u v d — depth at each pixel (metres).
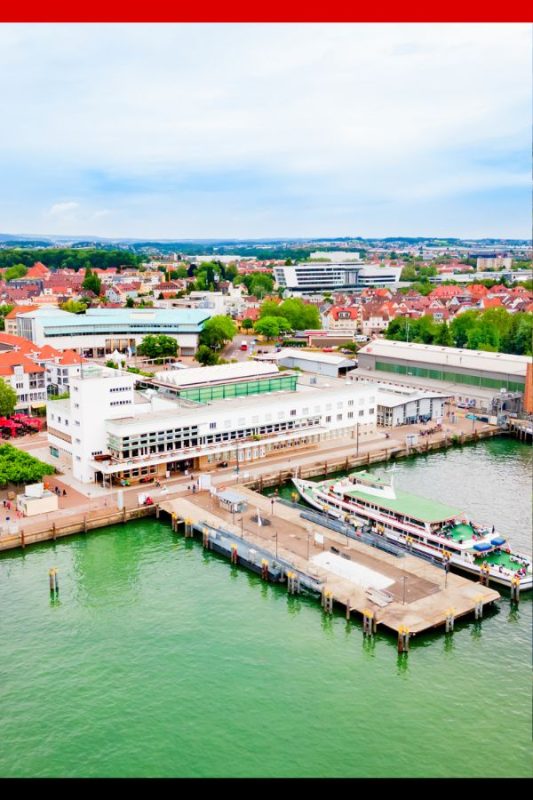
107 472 130.88
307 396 162.12
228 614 92.50
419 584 96.44
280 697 75.75
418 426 180.25
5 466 124.69
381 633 87.94
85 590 98.44
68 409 144.62
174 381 162.50
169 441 139.88
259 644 85.56
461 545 104.38
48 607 93.62
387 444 163.12
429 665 81.50
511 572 98.12
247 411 150.88
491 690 76.81
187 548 112.88
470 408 198.00
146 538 116.31
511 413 189.88
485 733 70.12
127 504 125.31
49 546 112.75
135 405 144.88
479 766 65.50
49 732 70.62
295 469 144.12
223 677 79.06
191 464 145.12
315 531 114.31
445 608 90.19
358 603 91.31
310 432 159.88
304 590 98.50
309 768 65.56
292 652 84.00
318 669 80.69
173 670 80.31
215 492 127.06
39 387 193.25
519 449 167.25
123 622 90.12
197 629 88.75
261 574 103.19
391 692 76.69
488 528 110.62
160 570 105.06
